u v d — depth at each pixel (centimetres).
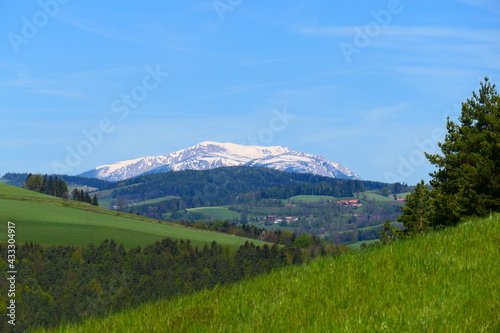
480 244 1195
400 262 1096
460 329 723
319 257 1311
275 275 1164
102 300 11075
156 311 985
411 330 735
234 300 973
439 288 912
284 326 789
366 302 873
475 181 3638
